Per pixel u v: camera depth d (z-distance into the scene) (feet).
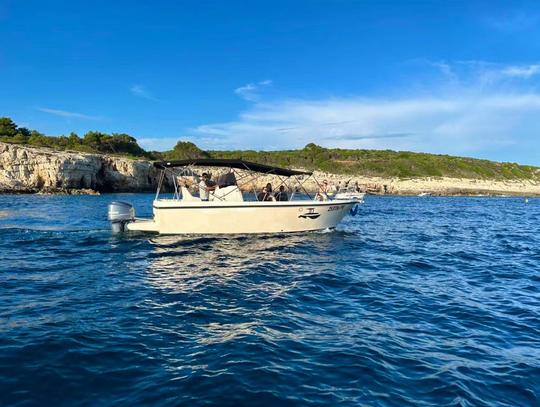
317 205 55.47
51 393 15.29
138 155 274.77
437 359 19.35
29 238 51.70
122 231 54.90
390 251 49.34
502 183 335.47
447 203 190.49
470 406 15.38
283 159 325.21
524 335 22.82
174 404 14.69
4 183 164.55
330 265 39.17
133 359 18.24
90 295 27.96
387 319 24.76
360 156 377.91
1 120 249.75
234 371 17.25
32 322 22.39
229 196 54.34
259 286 31.07
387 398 15.71
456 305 28.04
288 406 14.88
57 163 173.88
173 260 39.83
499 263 44.55
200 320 23.47
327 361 18.61
